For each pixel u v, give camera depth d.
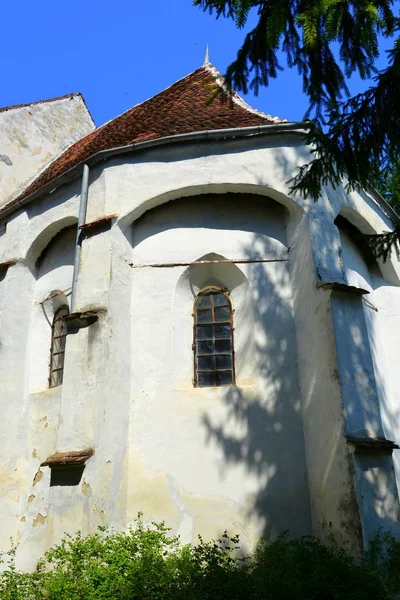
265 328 10.15
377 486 8.19
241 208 10.97
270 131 10.70
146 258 10.78
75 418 9.11
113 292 9.95
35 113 16.91
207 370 10.38
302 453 9.34
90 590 6.77
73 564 7.26
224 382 10.26
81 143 16.70
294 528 8.92
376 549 7.61
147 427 9.75
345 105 6.87
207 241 10.77
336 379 8.80
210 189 10.73
